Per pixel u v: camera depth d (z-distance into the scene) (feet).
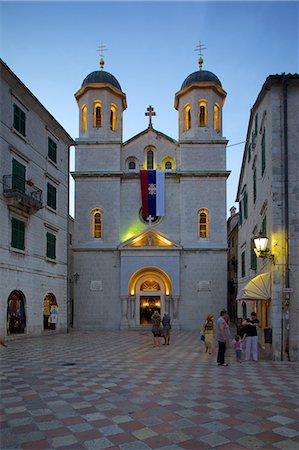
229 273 161.17
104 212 119.44
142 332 105.50
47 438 23.22
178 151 124.47
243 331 54.85
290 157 57.31
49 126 99.30
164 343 75.92
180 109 127.54
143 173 119.14
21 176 83.76
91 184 120.78
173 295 113.80
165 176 121.70
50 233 97.60
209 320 62.44
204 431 24.43
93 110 124.77
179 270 115.44
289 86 58.34
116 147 122.93
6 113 78.89
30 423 25.75
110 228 118.73
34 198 85.81
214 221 118.42
